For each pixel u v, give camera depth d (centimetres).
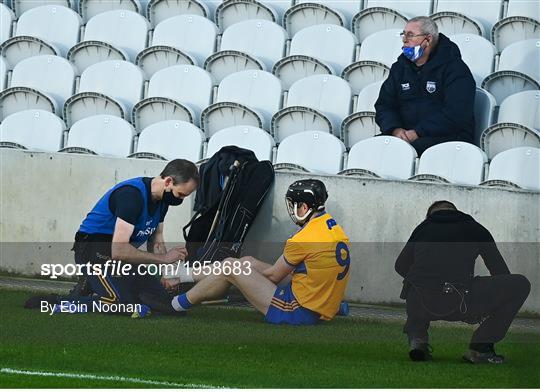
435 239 2036
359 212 2538
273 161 2919
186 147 3005
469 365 2012
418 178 2628
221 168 2578
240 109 3106
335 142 2855
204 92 3256
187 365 2023
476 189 2423
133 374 1955
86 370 1978
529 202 2375
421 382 1909
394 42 3222
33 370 1975
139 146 3044
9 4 3928
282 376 1953
